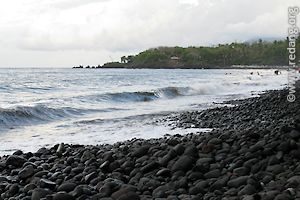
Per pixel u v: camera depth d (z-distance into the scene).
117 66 188.00
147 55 192.50
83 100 24.98
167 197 5.09
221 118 17.09
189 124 15.83
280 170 5.93
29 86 36.62
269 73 106.25
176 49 199.12
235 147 7.37
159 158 6.97
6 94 29.61
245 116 17.19
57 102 22.84
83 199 5.24
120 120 17.31
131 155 7.48
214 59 197.25
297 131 7.65
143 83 48.28
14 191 5.88
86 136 13.20
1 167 7.55
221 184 5.43
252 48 198.75
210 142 7.56
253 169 6.07
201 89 37.75
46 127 15.48
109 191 5.42
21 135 13.59
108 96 26.89
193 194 5.27
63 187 5.84
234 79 65.25
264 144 7.04
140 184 5.82
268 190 5.00
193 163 6.41
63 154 8.48
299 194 4.63
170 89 33.59
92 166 7.08
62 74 78.00
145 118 17.98
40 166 7.37
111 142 11.98
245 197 4.62
